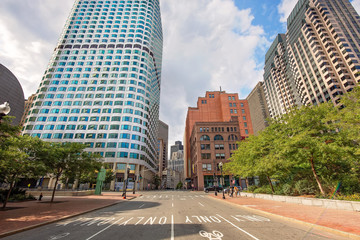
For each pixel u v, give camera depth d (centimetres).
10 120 1074
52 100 6594
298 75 10600
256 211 1305
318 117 1599
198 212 1283
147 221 977
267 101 15112
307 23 10025
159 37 10612
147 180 7300
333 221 859
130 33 8169
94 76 7069
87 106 6519
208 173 5612
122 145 5912
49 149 1695
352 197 1248
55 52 7600
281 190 2119
